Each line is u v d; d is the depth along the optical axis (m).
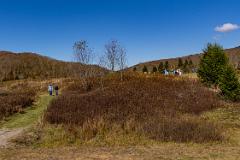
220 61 42.28
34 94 46.09
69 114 24.58
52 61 192.38
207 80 42.41
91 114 24.44
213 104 31.14
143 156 14.57
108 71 60.19
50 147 17.45
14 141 18.80
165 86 40.38
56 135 19.67
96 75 57.25
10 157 14.69
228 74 35.25
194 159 13.99
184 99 32.50
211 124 21.38
